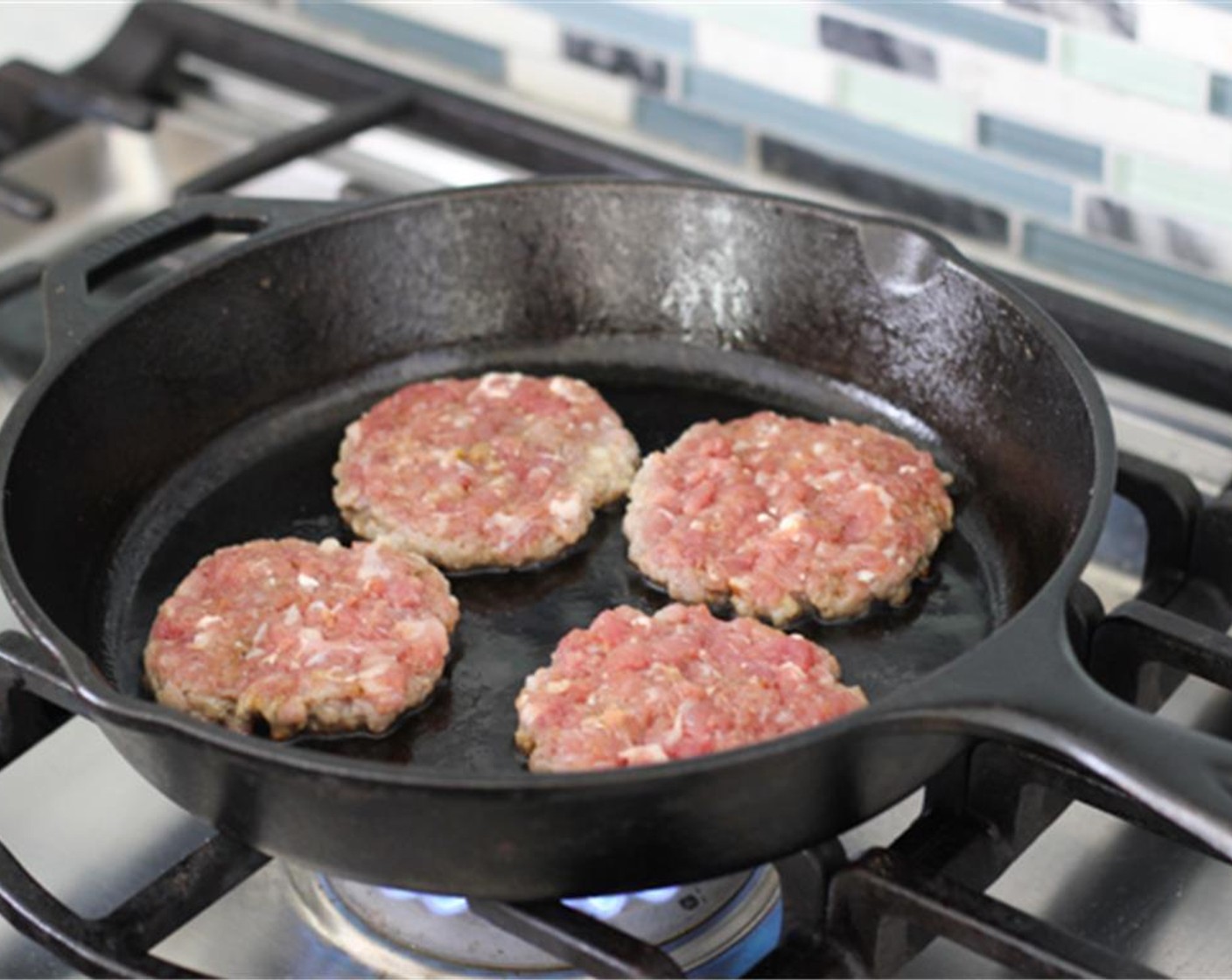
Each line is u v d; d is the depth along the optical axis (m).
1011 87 1.57
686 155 1.81
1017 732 0.96
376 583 1.32
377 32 1.95
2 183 1.73
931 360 1.46
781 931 1.11
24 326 1.69
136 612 1.38
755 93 1.73
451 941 1.16
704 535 1.37
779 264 1.51
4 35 2.18
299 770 0.96
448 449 1.45
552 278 1.56
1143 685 1.25
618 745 1.17
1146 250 1.56
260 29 1.93
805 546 1.34
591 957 1.02
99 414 1.39
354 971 1.15
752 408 1.54
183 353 1.46
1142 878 1.19
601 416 1.49
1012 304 1.36
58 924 1.09
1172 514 1.36
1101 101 1.52
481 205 1.53
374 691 1.23
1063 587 1.04
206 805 1.06
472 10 1.87
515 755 1.23
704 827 1.00
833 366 1.52
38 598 1.29
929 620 1.34
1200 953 1.14
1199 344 1.48
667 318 1.57
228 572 1.34
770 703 1.19
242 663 1.26
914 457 1.42
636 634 1.26
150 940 1.10
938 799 1.16
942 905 1.04
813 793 1.01
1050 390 1.33
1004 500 1.41
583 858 1.01
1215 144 1.48
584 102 1.85
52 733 1.31
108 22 2.12
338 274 1.52
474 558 1.39
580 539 1.41
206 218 1.49
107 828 1.26
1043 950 1.02
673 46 1.75
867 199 1.71
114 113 1.80
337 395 1.55
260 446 1.51
